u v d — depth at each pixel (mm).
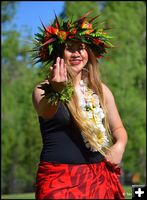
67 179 3865
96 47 4312
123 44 31078
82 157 3926
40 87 3842
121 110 29062
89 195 3840
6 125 31547
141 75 31281
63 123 3943
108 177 3969
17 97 31703
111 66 29234
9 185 35500
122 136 4172
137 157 31359
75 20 4312
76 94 4008
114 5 33656
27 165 31812
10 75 37000
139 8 34500
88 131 3939
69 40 4164
